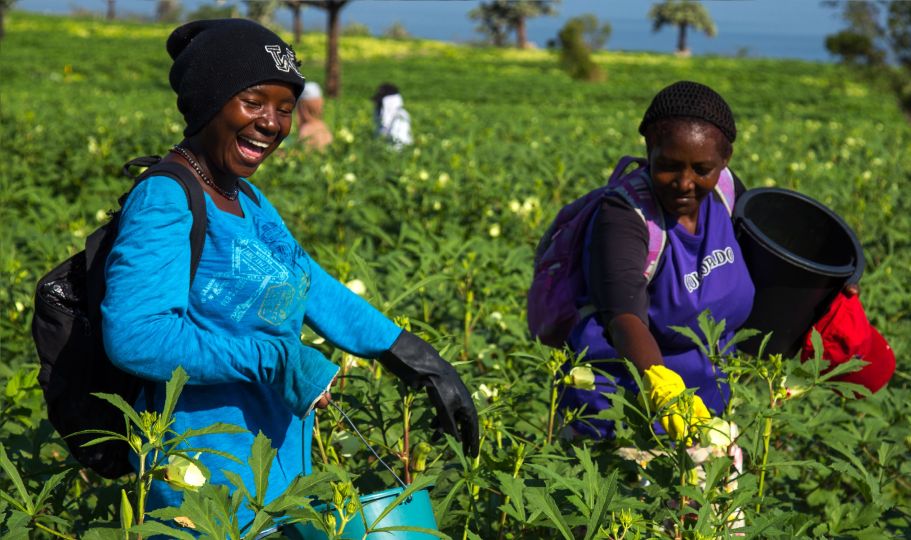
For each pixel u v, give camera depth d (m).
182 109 2.17
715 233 3.01
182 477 1.95
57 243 5.27
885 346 3.26
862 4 35.59
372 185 7.75
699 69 66.88
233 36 2.13
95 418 2.26
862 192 8.55
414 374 2.41
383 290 4.46
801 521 2.38
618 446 2.67
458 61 66.75
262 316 2.20
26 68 39.25
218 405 2.21
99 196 8.08
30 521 2.16
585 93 39.12
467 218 7.01
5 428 3.08
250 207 2.30
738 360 2.58
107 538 1.97
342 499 1.90
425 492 2.19
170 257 2.04
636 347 2.75
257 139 2.16
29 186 8.18
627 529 2.12
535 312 3.21
